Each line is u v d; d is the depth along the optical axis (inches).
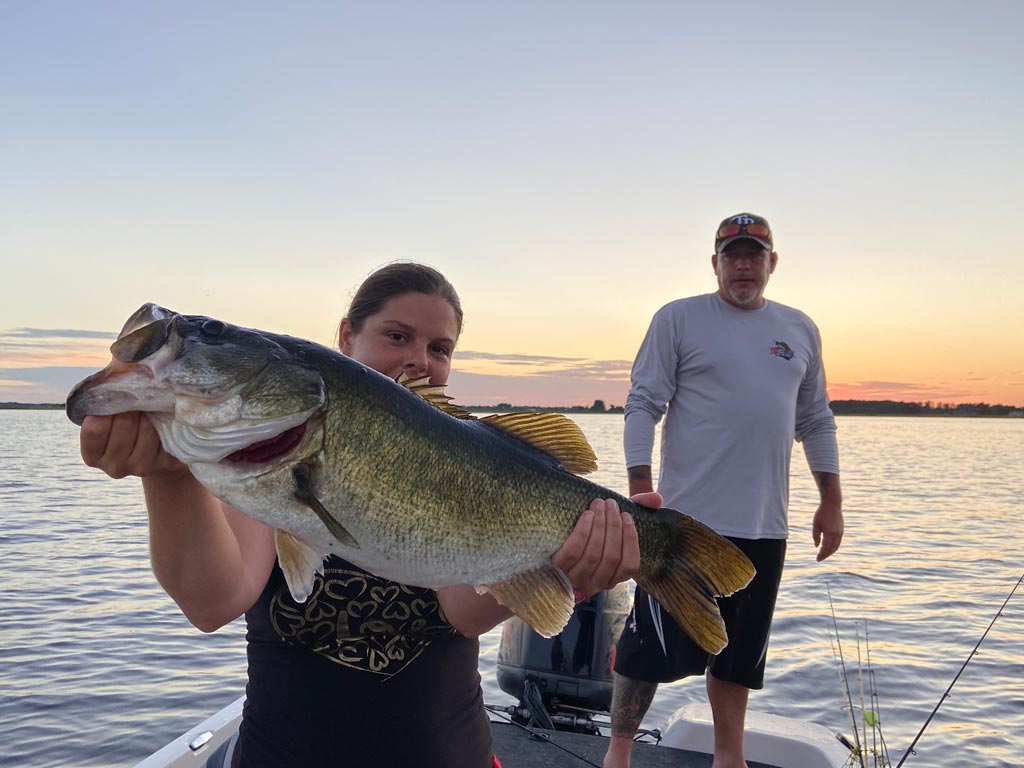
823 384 191.8
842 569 471.2
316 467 74.0
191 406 66.7
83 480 1003.9
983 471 1423.5
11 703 235.8
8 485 936.3
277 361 71.3
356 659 81.4
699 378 173.0
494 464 85.4
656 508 99.4
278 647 82.7
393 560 79.0
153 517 68.1
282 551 73.5
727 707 158.2
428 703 83.9
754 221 172.1
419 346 99.3
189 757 126.3
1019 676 267.7
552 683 174.7
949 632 325.4
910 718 229.5
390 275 100.3
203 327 70.0
